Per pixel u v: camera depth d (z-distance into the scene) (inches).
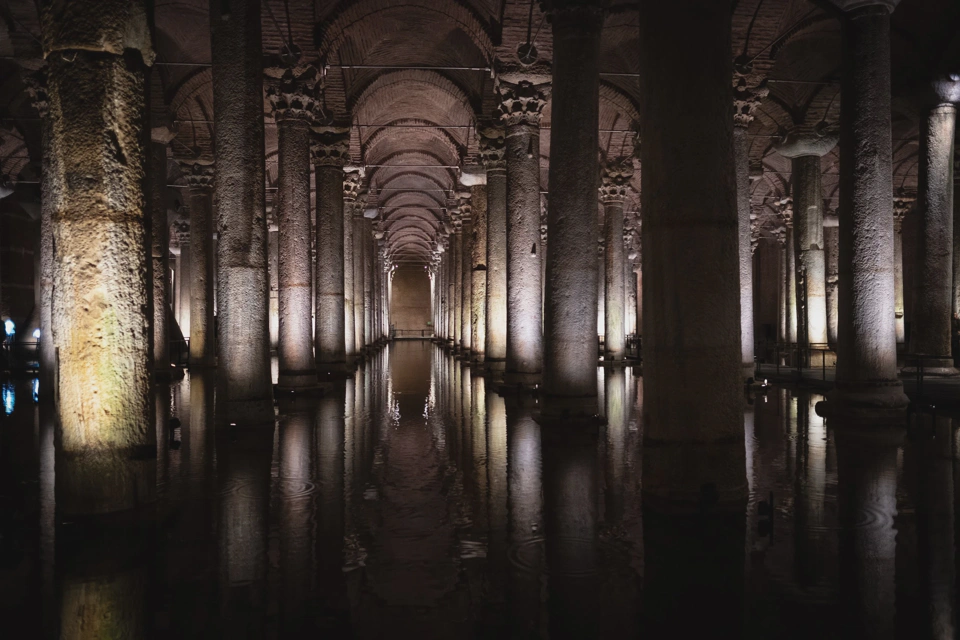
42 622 148.7
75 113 217.2
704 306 224.4
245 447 341.1
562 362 399.2
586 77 387.9
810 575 171.6
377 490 256.7
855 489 255.0
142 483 230.2
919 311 616.4
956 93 565.3
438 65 700.7
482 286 851.4
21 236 1009.5
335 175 688.4
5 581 170.7
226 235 392.5
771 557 183.9
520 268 552.1
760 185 1221.7
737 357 229.8
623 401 534.3
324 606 155.5
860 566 177.5
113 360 222.7
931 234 593.6
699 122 222.7
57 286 221.8
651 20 229.0
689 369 225.5
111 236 220.2
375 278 1578.5
